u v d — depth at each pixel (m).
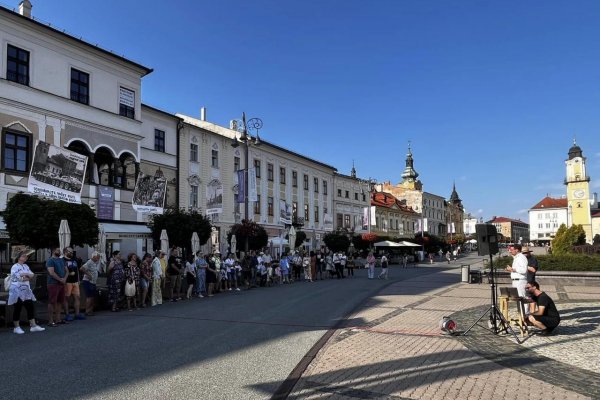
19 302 10.46
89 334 10.23
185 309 14.77
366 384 6.45
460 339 9.56
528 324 10.26
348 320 12.30
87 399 5.76
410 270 41.47
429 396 5.92
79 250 25.77
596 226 106.81
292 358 7.99
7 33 23.19
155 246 26.55
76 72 26.69
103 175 28.75
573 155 102.44
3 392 6.02
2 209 22.27
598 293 18.77
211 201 29.66
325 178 59.84
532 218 149.25
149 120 32.97
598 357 8.02
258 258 24.62
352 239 57.00
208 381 6.57
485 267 26.86
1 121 22.69
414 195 95.94
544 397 5.89
